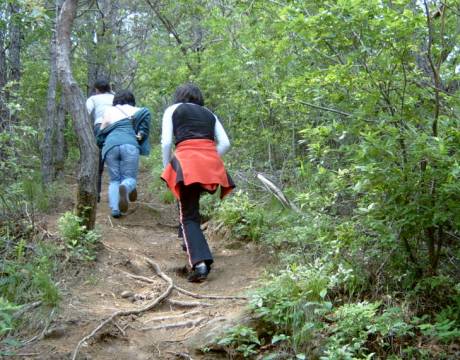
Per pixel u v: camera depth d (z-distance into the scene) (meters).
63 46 5.05
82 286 4.34
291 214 5.13
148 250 5.70
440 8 3.89
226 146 4.95
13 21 6.76
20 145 5.88
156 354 3.49
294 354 3.35
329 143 5.21
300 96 4.37
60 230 4.86
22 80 9.83
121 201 6.30
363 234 3.91
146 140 6.87
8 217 4.95
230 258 5.34
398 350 3.33
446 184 3.19
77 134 5.02
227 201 6.18
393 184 3.41
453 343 3.31
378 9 3.41
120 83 14.76
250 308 3.71
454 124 3.47
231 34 7.47
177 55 9.29
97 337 3.53
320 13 3.51
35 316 3.66
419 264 3.78
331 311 3.67
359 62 3.76
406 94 3.83
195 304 4.21
